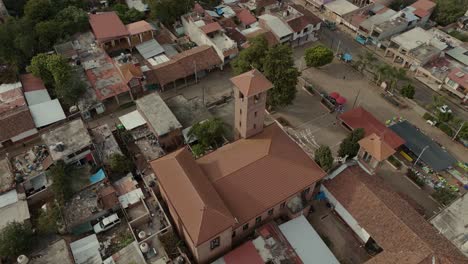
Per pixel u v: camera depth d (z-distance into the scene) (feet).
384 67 291.38
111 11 352.28
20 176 207.62
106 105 271.90
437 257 166.20
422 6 370.32
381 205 187.62
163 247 183.32
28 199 203.00
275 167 189.67
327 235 200.13
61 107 256.93
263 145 196.34
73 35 316.60
